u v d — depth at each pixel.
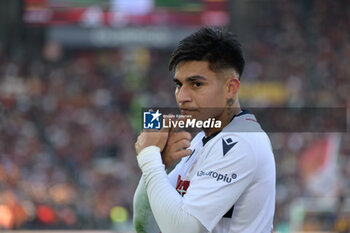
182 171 6.62
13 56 81.62
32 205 41.72
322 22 85.62
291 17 86.00
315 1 87.31
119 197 49.69
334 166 44.25
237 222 6.04
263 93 73.69
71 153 60.41
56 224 41.81
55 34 78.31
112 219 44.84
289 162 48.22
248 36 83.06
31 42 83.56
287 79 76.88
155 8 75.88
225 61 6.10
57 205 44.09
